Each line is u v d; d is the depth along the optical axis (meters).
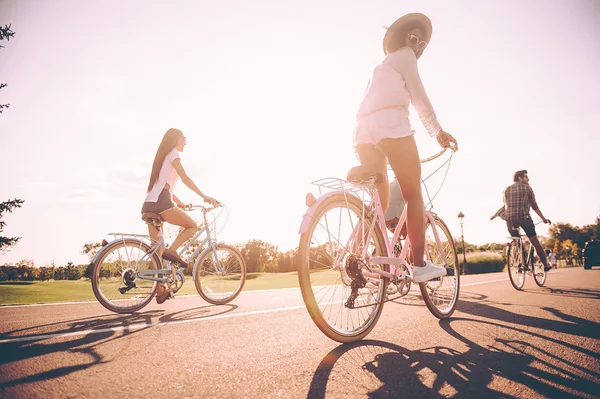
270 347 1.90
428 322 2.48
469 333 2.16
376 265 2.24
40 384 1.37
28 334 2.26
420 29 2.36
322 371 1.52
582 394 1.27
